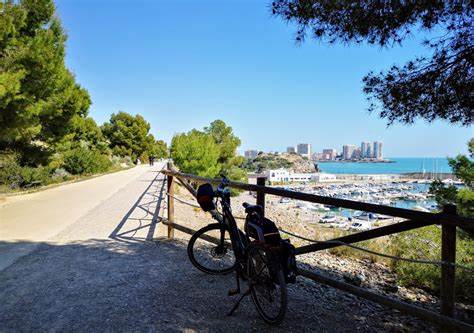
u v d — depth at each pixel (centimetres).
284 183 15812
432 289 643
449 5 422
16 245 719
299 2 446
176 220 1075
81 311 400
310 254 895
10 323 373
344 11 447
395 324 425
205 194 469
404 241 812
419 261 317
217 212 494
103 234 816
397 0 421
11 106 1315
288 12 462
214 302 426
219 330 360
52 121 1927
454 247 303
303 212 5306
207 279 502
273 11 471
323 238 1255
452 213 300
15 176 1845
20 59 1359
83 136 4288
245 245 423
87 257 618
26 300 432
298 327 376
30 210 1221
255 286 386
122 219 1030
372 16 441
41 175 2106
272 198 8275
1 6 1313
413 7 423
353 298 509
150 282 489
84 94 2736
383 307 486
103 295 445
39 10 1530
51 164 2358
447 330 304
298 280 566
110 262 585
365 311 457
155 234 803
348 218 4525
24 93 1366
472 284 601
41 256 632
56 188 2042
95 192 1823
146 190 1877
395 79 491
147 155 7044
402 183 16862
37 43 1391
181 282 489
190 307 411
